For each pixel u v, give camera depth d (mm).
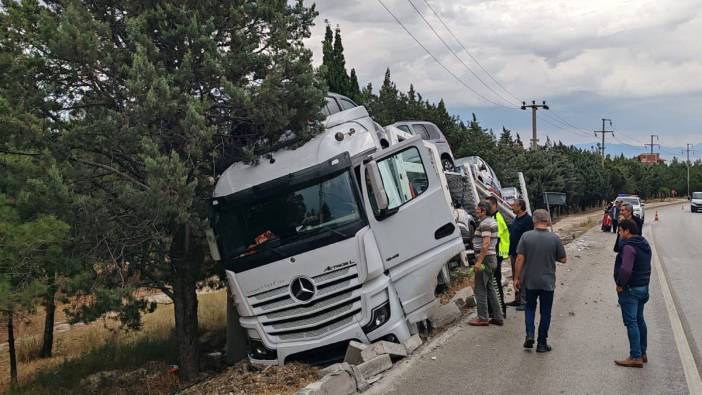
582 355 7492
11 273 7262
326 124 9141
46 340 13367
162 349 11828
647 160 149000
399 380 6801
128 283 8562
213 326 13422
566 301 11000
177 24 8445
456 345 8109
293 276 7754
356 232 7727
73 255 7914
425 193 8445
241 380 7613
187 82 8281
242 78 9062
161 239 8328
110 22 8586
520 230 9984
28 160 7887
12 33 8039
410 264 8211
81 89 8383
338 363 7391
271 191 8039
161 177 7324
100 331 14891
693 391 6168
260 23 9398
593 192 61719
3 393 10234
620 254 7082
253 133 9086
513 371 6922
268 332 7957
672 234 29188
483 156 34312
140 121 7789
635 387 6305
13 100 7750
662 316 9805
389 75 29688
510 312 10156
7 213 7129
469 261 14469
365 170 8039
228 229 8141
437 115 30000
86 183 8180
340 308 7754
